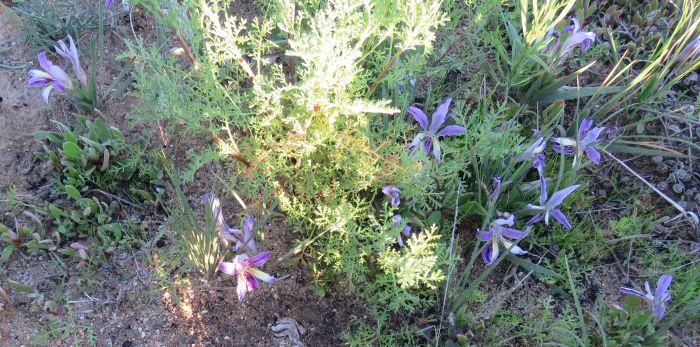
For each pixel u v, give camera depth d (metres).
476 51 0.48
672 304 0.42
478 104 0.45
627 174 0.48
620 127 0.49
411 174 0.37
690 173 0.47
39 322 0.38
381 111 0.34
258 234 0.42
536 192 0.43
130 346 0.38
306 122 0.36
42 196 0.42
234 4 0.51
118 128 0.45
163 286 0.39
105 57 0.48
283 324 0.40
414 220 0.41
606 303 0.43
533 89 0.48
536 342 0.40
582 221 0.44
